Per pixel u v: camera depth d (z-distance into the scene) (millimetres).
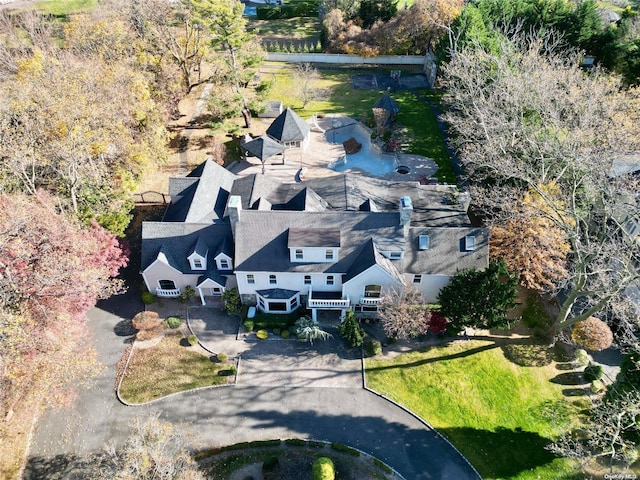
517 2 76875
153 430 28453
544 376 38719
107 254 40656
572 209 37250
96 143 45406
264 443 33906
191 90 76062
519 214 39406
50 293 34281
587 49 77000
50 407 36000
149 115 53906
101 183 46844
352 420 35688
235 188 50062
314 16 107375
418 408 36406
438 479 32406
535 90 47531
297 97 77188
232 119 70125
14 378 31234
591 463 33312
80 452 33594
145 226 43500
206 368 38969
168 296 45000
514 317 43406
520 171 42344
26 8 82438
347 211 43156
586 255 35719
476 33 63844
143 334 40844
